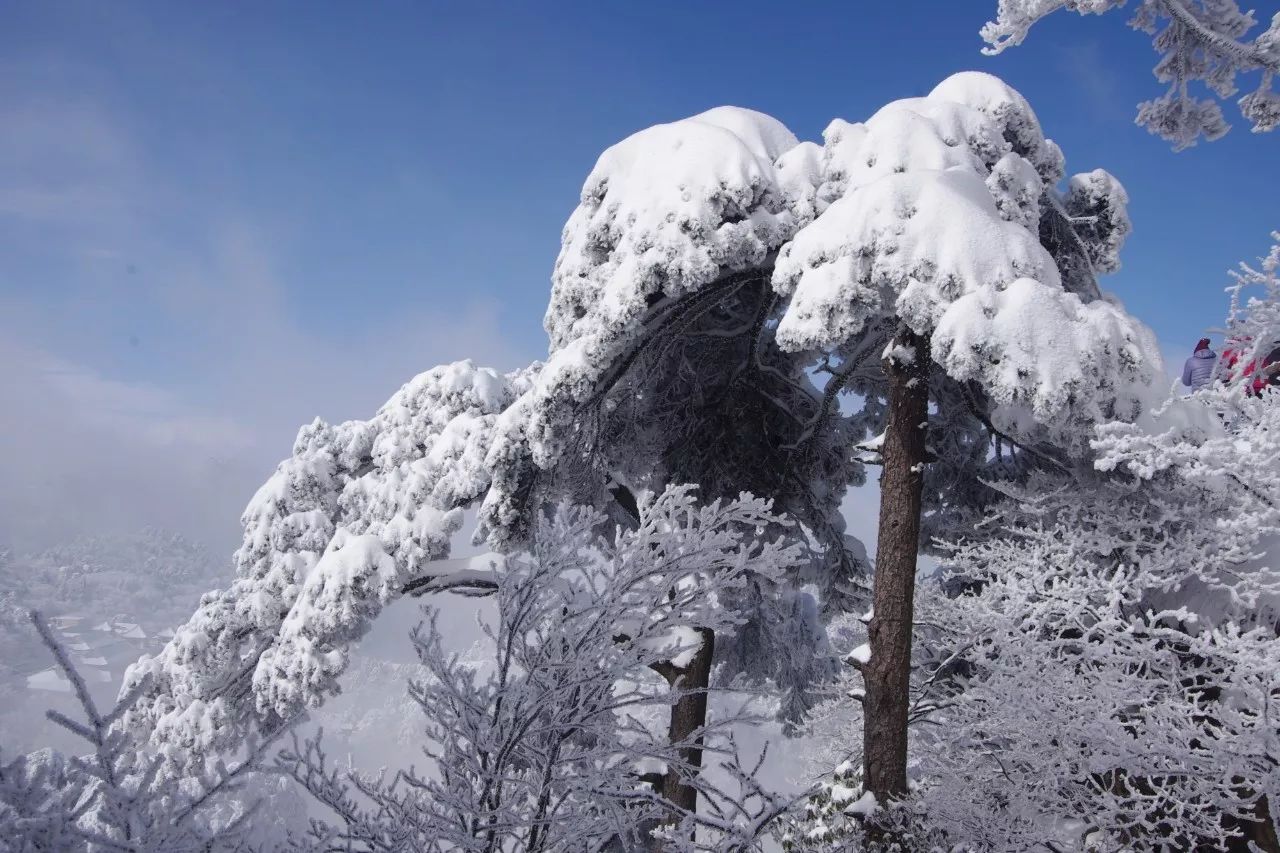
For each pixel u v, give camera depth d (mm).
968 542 9375
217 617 14922
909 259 7285
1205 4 9219
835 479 12555
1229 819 6574
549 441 9711
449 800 3363
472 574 12297
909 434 8000
